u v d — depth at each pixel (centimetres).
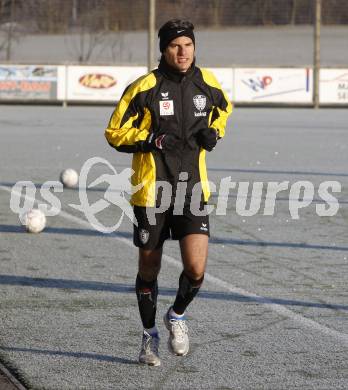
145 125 1845
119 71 11444
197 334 2128
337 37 16962
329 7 15275
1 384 1756
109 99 11475
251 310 2352
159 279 2705
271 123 9069
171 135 1792
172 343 1873
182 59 1819
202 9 15350
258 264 2933
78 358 1941
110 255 3072
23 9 15088
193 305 2398
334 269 2861
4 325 2195
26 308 2362
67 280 2695
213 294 2522
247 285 2633
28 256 3042
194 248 1812
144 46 16000
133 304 2414
